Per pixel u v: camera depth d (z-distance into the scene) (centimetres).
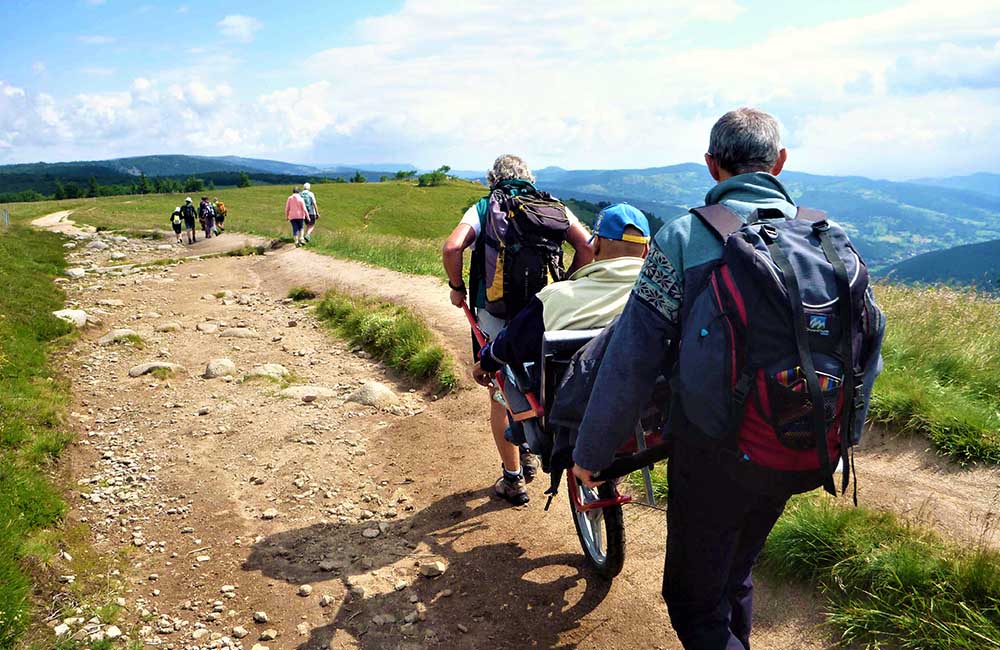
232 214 5884
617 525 370
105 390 790
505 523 474
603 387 220
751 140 230
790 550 364
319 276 1541
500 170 426
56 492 520
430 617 381
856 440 214
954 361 585
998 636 285
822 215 224
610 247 322
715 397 203
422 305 1087
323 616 386
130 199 7438
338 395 763
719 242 211
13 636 351
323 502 523
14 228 3192
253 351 969
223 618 387
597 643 352
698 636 251
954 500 409
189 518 503
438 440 623
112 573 428
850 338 201
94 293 1454
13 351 823
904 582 326
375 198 10419
